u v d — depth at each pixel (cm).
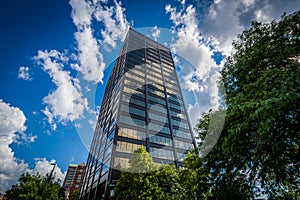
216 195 434
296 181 360
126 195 927
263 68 467
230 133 351
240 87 519
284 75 305
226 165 408
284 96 254
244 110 320
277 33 470
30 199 1230
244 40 611
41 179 1452
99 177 1911
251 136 333
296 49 401
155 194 852
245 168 376
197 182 529
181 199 813
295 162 319
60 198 1773
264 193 395
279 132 273
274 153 274
